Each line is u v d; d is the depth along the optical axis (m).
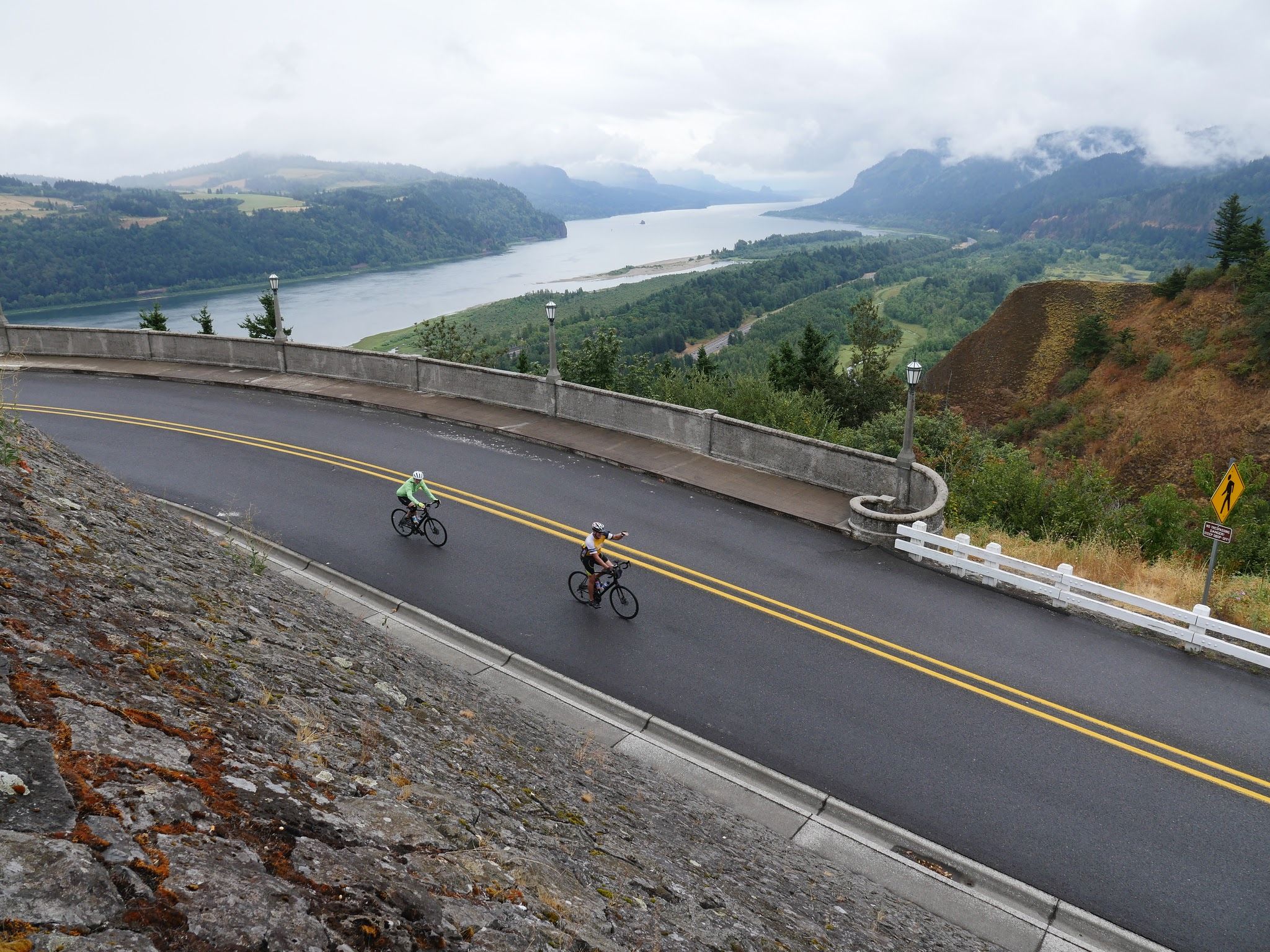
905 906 7.71
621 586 13.35
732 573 14.70
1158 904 8.07
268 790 3.62
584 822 6.03
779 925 5.71
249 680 5.18
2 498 6.10
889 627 13.00
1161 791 9.52
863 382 47.97
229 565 9.18
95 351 29.66
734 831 8.00
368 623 12.62
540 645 12.42
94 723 3.31
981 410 97.19
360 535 15.93
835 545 15.83
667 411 20.75
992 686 11.49
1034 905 8.12
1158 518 19.72
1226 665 12.02
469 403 24.47
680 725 10.66
